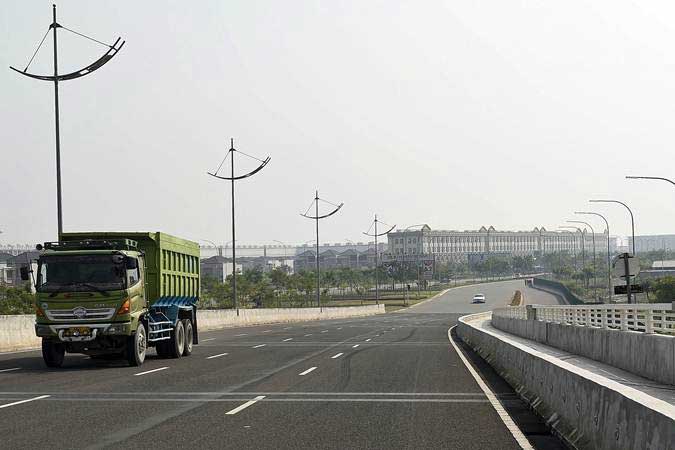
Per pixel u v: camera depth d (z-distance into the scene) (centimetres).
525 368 1556
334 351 3053
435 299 15525
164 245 2555
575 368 1133
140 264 2362
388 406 1441
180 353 2698
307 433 1152
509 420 1275
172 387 1736
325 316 9275
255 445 1057
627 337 2381
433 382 1853
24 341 3192
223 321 6031
